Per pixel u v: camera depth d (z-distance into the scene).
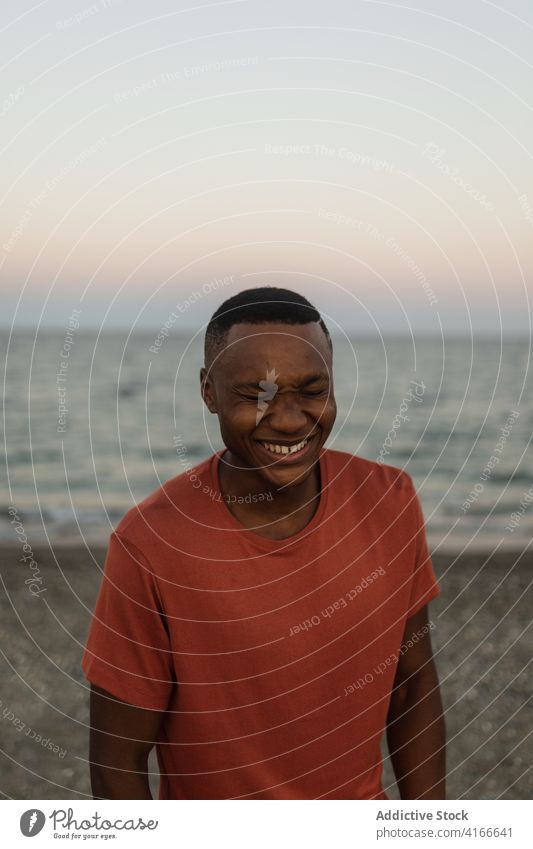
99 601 1.77
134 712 1.73
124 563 1.71
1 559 8.82
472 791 4.29
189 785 1.78
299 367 1.59
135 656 1.71
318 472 1.84
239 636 1.70
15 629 6.67
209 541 1.71
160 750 1.85
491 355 33.66
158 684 1.73
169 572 1.69
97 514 11.77
